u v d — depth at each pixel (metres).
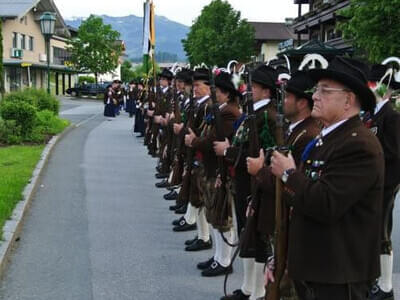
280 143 2.95
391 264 4.28
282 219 2.84
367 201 2.56
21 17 38.47
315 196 2.49
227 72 4.82
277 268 2.89
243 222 4.29
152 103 11.63
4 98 15.66
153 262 5.24
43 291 4.50
